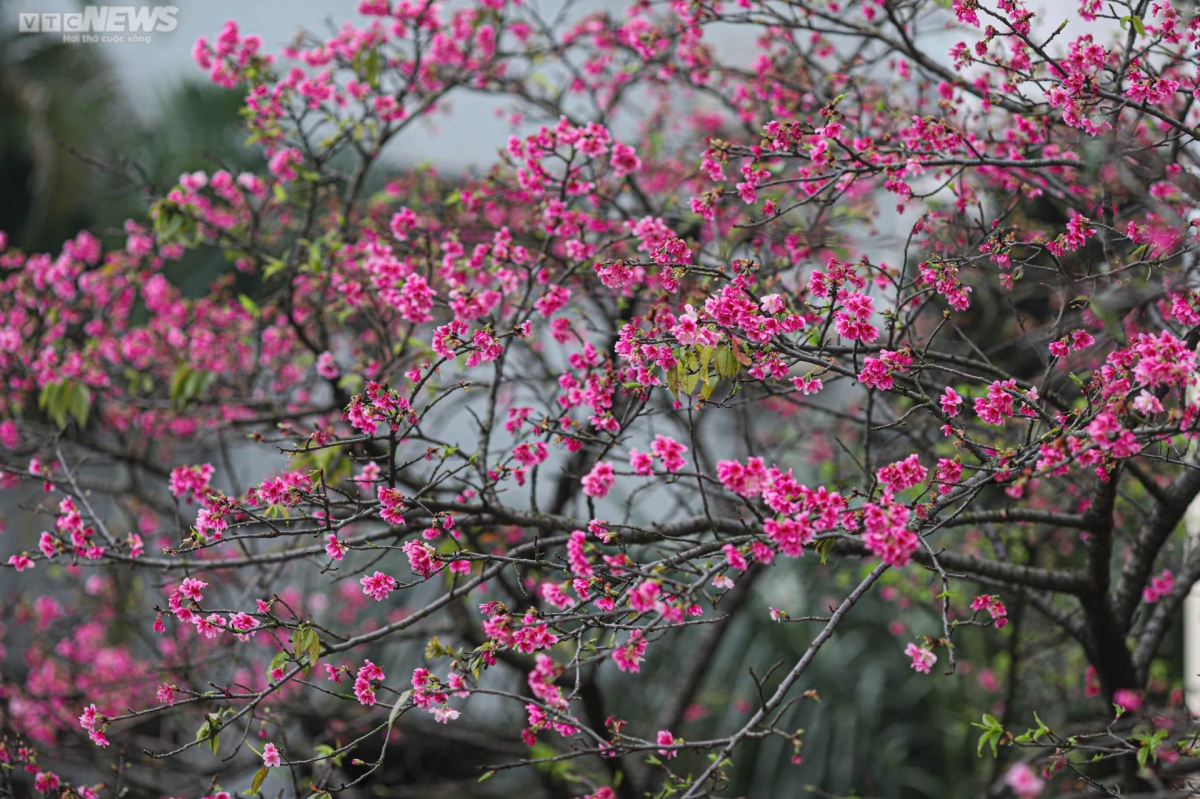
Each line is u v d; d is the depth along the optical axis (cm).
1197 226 227
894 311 244
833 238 330
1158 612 320
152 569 313
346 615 555
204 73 771
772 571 609
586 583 210
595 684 378
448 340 238
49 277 400
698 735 569
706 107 493
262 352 425
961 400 225
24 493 559
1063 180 315
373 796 479
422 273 344
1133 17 230
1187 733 277
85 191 771
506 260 308
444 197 427
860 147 278
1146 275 237
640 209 373
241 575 485
